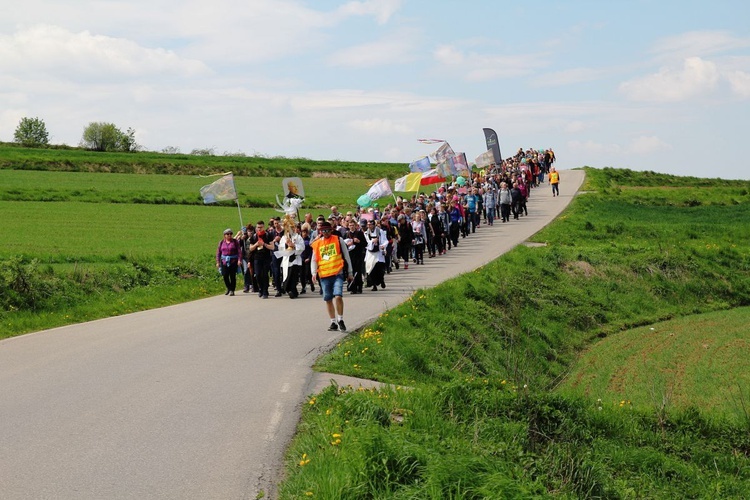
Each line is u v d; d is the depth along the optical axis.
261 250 22.31
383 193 32.38
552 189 54.09
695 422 12.41
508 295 22.27
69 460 7.88
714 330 24.77
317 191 70.50
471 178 44.09
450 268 27.84
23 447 8.29
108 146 119.25
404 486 6.71
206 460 7.93
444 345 16.41
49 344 14.66
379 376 12.59
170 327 16.73
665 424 12.28
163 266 26.66
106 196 55.38
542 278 26.64
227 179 25.53
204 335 15.59
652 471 10.25
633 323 25.83
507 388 11.28
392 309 18.12
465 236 37.25
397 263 28.16
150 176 78.75
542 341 20.81
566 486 8.52
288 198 28.05
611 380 18.95
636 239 36.94
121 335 15.68
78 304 20.27
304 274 23.25
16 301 19.14
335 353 13.52
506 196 42.22
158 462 7.84
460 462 7.06
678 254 31.66
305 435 8.55
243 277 26.27
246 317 18.22
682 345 22.67
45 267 23.02
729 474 10.86
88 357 13.27
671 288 29.36
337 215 25.06
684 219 45.75
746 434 12.27
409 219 29.20
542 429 10.52
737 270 31.91
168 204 54.56
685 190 60.28
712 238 38.28
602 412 11.73
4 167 78.75
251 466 7.76
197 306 20.72
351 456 7.13
